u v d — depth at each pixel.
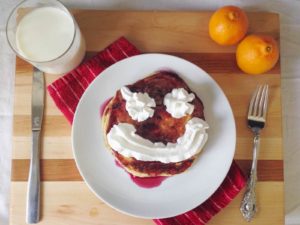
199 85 0.40
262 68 0.39
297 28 0.45
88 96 0.40
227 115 0.39
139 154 0.36
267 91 0.41
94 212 0.40
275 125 0.42
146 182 0.39
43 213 0.39
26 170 0.40
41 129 0.41
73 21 0.38
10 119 0.43
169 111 0.37
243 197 0.40
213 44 0.43
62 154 0.40
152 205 0.38
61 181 0.40
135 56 0.40
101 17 0.43
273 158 0.41
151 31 0.43
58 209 0.39
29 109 0.41
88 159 0.39
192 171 0.39
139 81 0.39
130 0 0.45
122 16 0.43
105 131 0.38
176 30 0.43
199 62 0.43
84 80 0.41
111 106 0.38
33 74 0.42
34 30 0.39
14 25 0.40
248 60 0.39
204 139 0.37
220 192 0.40
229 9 0.39
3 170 0.43
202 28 0.43
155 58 0.40
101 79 0.40
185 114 0.37
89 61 0.42
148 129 0.37
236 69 0.42
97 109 0.40
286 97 0.44
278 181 0.40
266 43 0.38
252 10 0.45
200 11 0.44
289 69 0.45
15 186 0.40
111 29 0.43
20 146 0.40
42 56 0.39
